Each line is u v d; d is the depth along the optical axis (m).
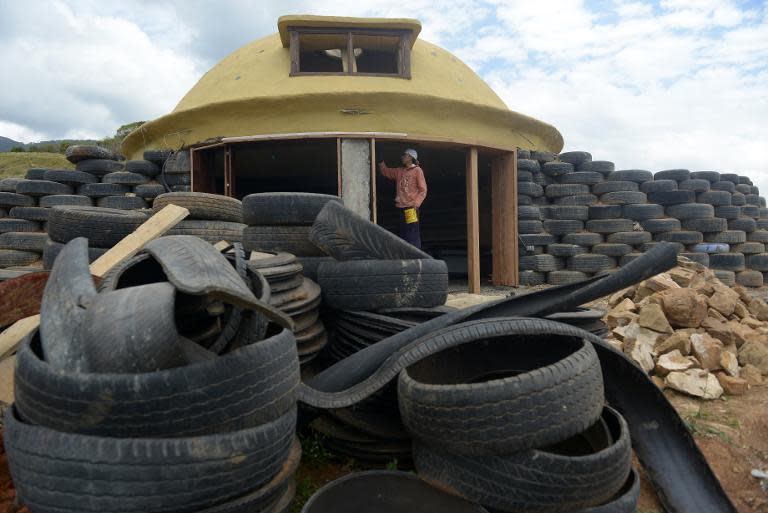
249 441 2.11
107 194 10.76
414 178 9.30
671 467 3.20
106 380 1.96
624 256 10.40
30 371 2.10
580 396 2.52
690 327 5.14
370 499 2.60
